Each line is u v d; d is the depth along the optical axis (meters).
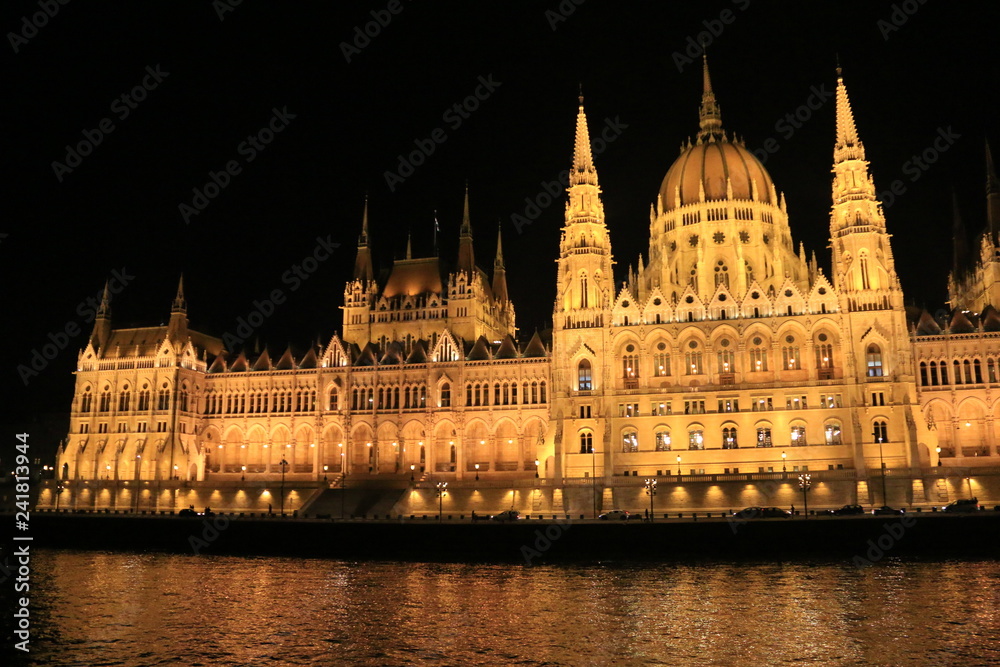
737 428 130.38
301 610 69.75
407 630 62.50
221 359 171.00
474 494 130.00
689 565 88.56
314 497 137.12
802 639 57.78
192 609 70.75
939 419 129.38
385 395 156.62
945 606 65.94
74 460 166.75
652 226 163.75
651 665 53.19
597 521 101.50
